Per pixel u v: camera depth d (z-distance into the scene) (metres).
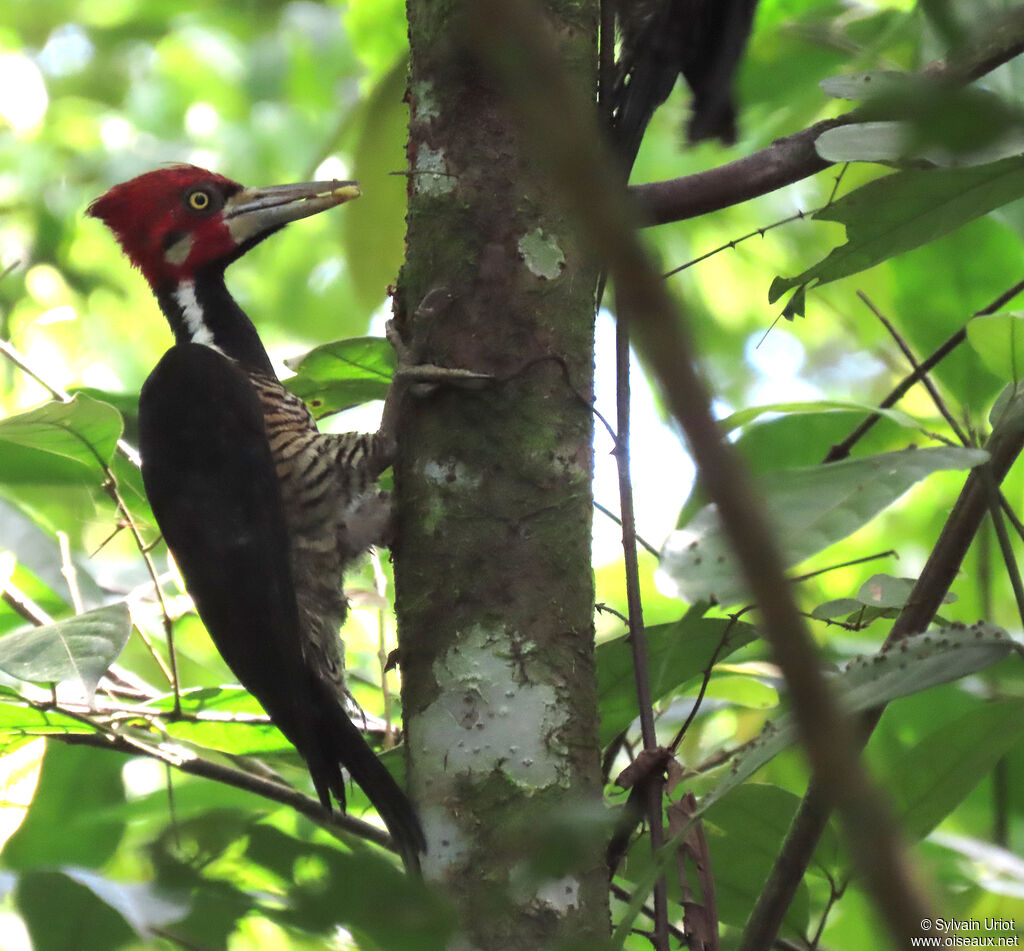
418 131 5.03
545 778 4.38
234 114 14.60
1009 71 5.46
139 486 7.31
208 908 3.84
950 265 7.34
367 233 7.91
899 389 5.80
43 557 7.16
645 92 6.39
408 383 4.89
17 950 4.20
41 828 6.29
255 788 5.58
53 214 14.08
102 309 14.51
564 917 4.18
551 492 4.71
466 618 4.58
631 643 4.80
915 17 6.39
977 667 3.91
